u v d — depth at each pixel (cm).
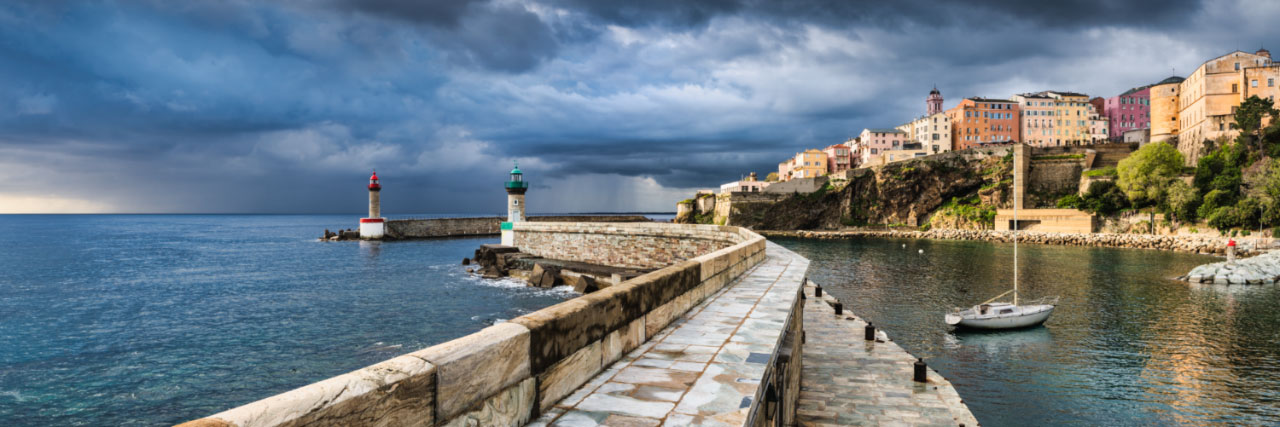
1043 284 5350
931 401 1966
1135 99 14162
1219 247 7431
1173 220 9088
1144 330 3622
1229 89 9850
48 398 2225
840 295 4944
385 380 314
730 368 610
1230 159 9081
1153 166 9531
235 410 251
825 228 13338
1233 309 4141
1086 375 2822
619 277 4275
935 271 6397
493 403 406
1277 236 7456
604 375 581
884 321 3962
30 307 3981
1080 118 13750
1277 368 2878
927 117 14238
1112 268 6331
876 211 12938
